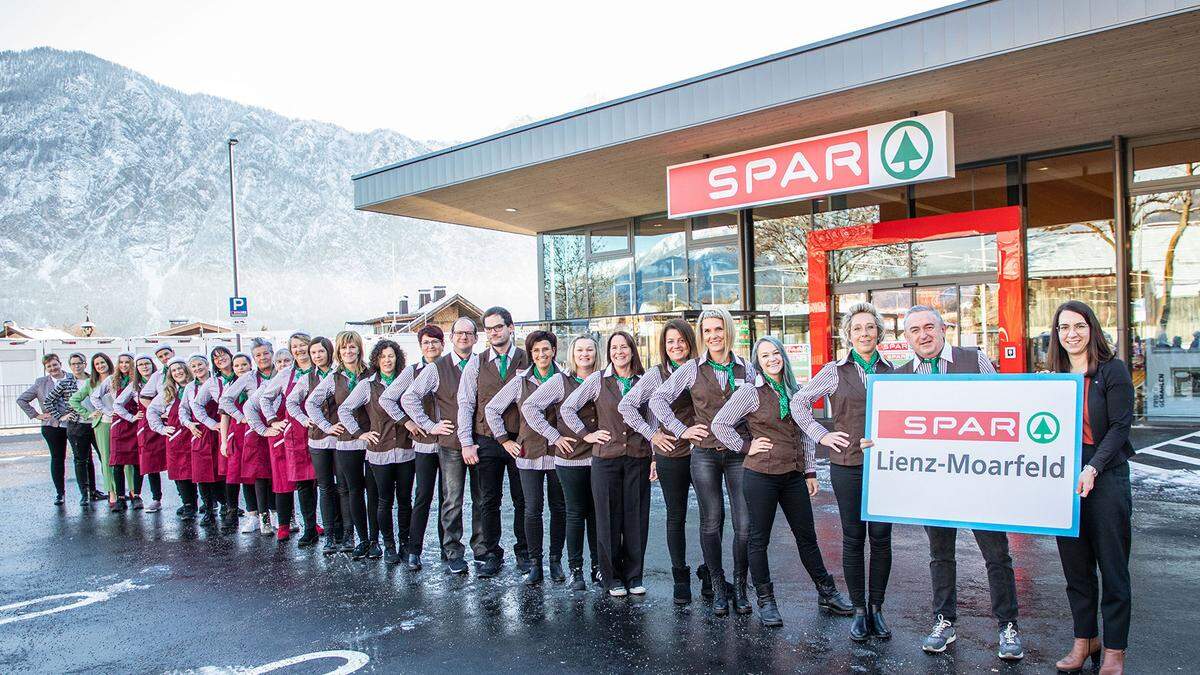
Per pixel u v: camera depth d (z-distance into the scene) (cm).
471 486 581
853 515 414
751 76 894
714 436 451
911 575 514
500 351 564
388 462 596
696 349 475
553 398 515
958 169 1210
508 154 1123
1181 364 1081
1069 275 1137
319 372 655
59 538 735
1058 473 366
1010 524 374
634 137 993
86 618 502
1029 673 363
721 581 456
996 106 904
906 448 401
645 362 1173
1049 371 386
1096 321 370
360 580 560
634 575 502
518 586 531
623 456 496
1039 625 420
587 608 479
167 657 430
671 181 1095
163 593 549
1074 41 708
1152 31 689
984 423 384
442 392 575
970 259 1120
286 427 673
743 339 1248
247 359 729
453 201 1348
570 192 1295
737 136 1005
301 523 779
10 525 799
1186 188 1051
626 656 401
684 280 1459
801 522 452
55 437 908
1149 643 388
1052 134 1052
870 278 1211
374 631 454
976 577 507
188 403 779
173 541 707
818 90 845
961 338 1131
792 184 980
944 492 390
